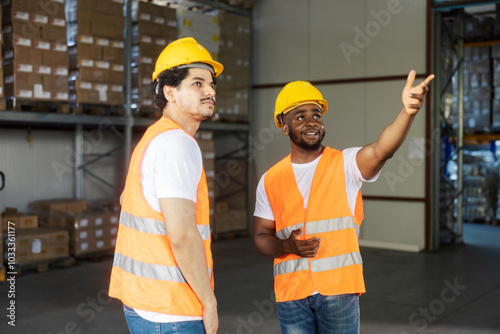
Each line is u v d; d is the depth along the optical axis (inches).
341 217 83.4
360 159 80.6
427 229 330.3
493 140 446.0
